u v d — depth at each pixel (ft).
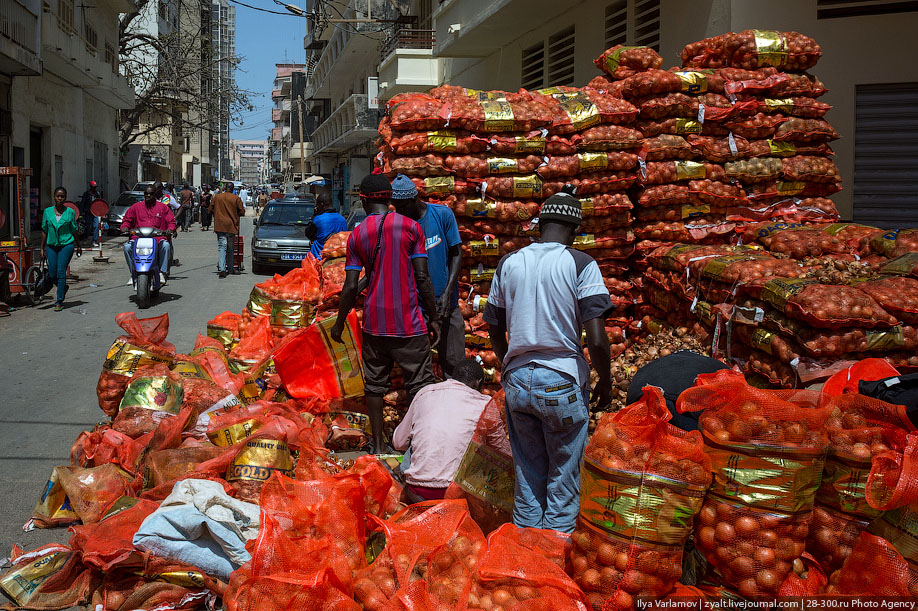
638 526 9.33
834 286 14.17
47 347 29.58
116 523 11.80
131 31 136.05
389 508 12.75
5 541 13.21
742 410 9.66
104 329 33.19
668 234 20.52
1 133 67.15
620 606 9.27
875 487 8.96
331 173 170.50
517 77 50.57
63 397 22.47
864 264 17.01
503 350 12.26
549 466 11.50
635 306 21.12
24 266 38.70
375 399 16.90
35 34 65.72
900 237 17.02
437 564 9.84
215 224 52.60
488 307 12.06
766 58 21.38
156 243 39.65
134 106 112.57
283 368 18.31
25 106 74.33
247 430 14.48
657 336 19.26
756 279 15.66
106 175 110.32
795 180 21.40
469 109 18.26
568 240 11.84
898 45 27.30
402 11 101.65
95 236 75.87
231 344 24.22
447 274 17.63
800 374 14.03
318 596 9.20
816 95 21.79
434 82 72.74
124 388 17.88
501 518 12.67
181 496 11.52
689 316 18.39
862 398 10.08
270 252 55.42
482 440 12.80
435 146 18.28
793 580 9.28
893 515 9.04
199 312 37.40
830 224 20.67
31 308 38.55
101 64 90.02
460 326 18.03
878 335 13.70
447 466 12.96
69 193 89.56
